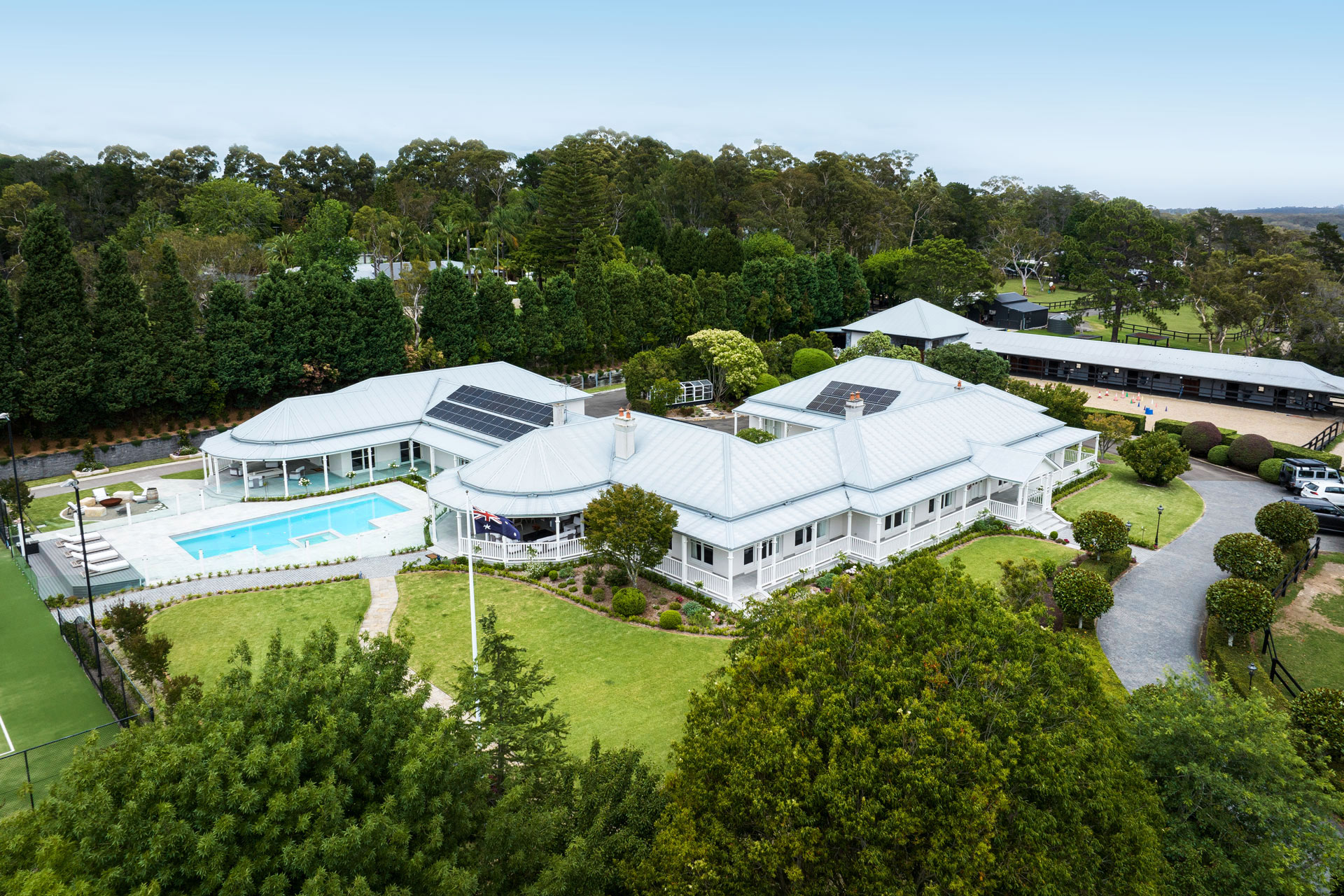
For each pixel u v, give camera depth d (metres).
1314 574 51.19
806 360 97.94
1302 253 149.00
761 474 51.72
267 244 128.75
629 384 89.12
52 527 58.72
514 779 24.06
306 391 85.62
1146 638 43.12
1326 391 87.31
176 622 44.62
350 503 63.78
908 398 71.19
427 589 48.62
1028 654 23.12
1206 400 98.19
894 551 52.56
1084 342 109.69
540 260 140.88
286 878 16.45
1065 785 19.72
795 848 19.00
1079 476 68.62
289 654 21.75
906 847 19.84
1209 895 22.97
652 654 41.00
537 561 51.19
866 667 21.66
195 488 67.31
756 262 121.94
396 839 17.69
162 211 154.25
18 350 68.00
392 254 148.00
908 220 188.88
